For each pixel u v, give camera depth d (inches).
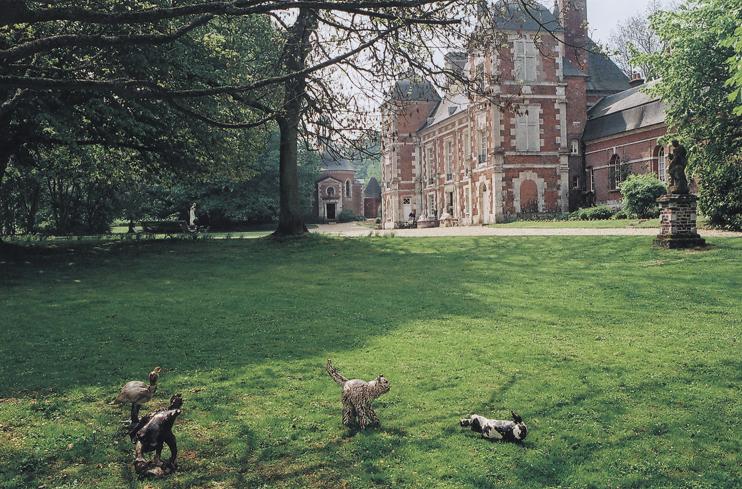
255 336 332.8
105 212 1779.0
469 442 182.1
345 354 291.6
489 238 812.6
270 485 155.3
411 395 227.3
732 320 347.6
